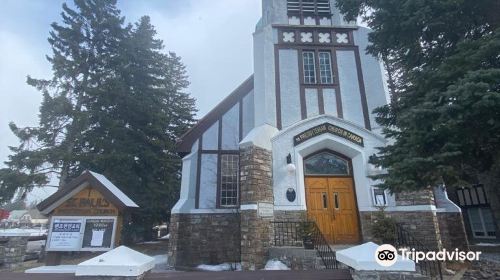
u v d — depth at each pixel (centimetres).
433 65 704
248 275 420
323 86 1219
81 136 1711
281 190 1049
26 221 5131
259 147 1041
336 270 431
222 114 1365
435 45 732
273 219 1008
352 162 1127
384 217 952
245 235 934
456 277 830
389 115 809
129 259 407
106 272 383
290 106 1186
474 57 565
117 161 1659
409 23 664
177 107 2533
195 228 1195
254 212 943
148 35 2241
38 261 1129
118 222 635
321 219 1066
